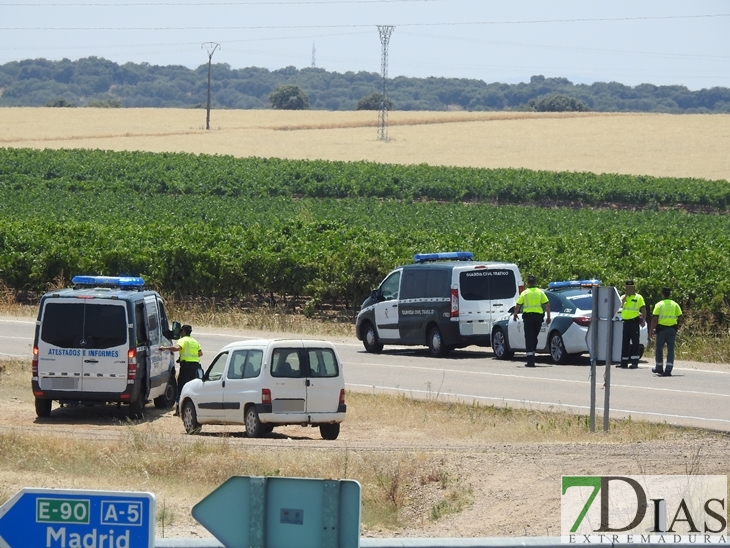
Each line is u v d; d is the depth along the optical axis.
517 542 18.75
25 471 49.78
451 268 102.69
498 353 101.69
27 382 89.06
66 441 56.19
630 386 80.38
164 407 79.69
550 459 47.47
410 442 58.97
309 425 62.94
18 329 124.56
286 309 146.12
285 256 142.50
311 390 62.56
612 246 155.12
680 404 70.94
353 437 63.56
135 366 71.94
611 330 58.97
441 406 72.44
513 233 188.00
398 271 108.00
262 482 16.73
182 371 79.38
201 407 66.12
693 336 110.25
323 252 144.00
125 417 74.88
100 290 75.25
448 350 103.75
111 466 50.91
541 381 84.06
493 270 103.88
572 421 64.06
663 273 122.44
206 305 145.25
